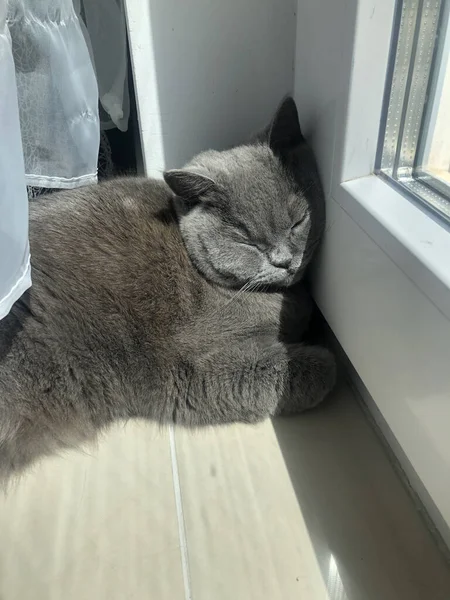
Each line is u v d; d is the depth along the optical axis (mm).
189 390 317
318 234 321
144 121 382
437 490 207
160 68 361
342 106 254
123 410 323
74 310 305
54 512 258
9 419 289
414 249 198
